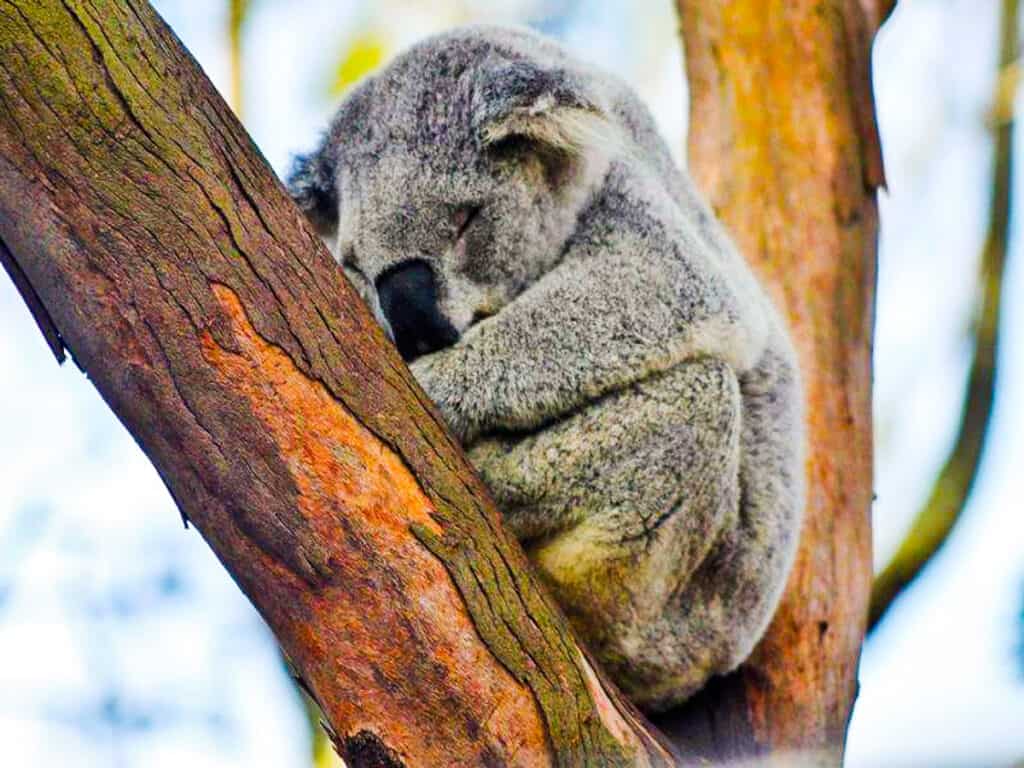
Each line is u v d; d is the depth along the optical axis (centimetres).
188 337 397
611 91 685
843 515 716
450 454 433
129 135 398
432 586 412
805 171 791
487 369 567
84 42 395
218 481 401
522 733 416
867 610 734
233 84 924
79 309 395
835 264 771
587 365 566
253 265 409
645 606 584
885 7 858
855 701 698
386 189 631
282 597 408
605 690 447
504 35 704
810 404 735
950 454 869
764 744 657
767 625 661
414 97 652
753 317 605
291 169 688
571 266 602
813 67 816
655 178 643
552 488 559
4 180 390
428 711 409
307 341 412
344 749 412
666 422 563
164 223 399
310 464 406
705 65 836
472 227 629
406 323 607
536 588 436
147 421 400
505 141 632
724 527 595
